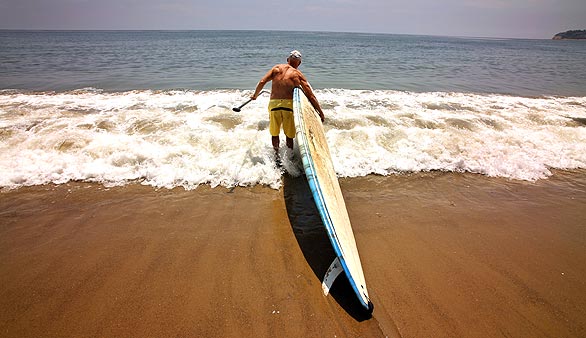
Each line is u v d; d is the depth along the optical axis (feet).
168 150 14.25
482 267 8.72
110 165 13.14
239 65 49.52
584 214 11.41
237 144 15.10
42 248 8.86
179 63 51.26
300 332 6.66
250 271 8.28
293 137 14.11
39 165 12.80
